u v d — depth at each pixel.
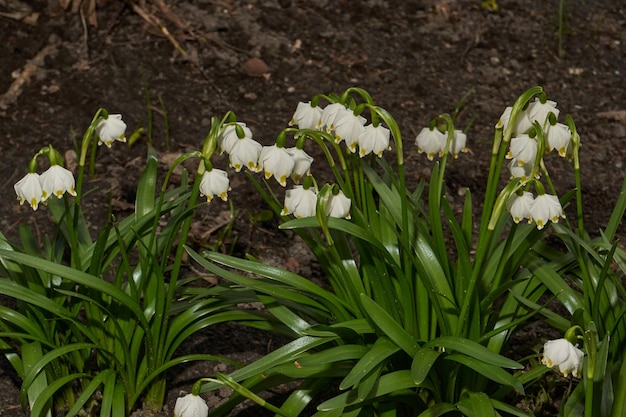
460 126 5.86
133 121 5.69
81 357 3.74
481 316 3.49
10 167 5.34
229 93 5.95
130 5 6.48
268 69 6.16
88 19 6.34
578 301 3.56
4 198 5.12
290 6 6.72
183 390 3.98
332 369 3.39
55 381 3.46
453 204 5.25
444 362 3.42
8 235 4.86
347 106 3.31
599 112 6.09
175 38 6.32
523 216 3.09
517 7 7.01
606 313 3.59
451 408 3.31
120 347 3.71
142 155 5.48
